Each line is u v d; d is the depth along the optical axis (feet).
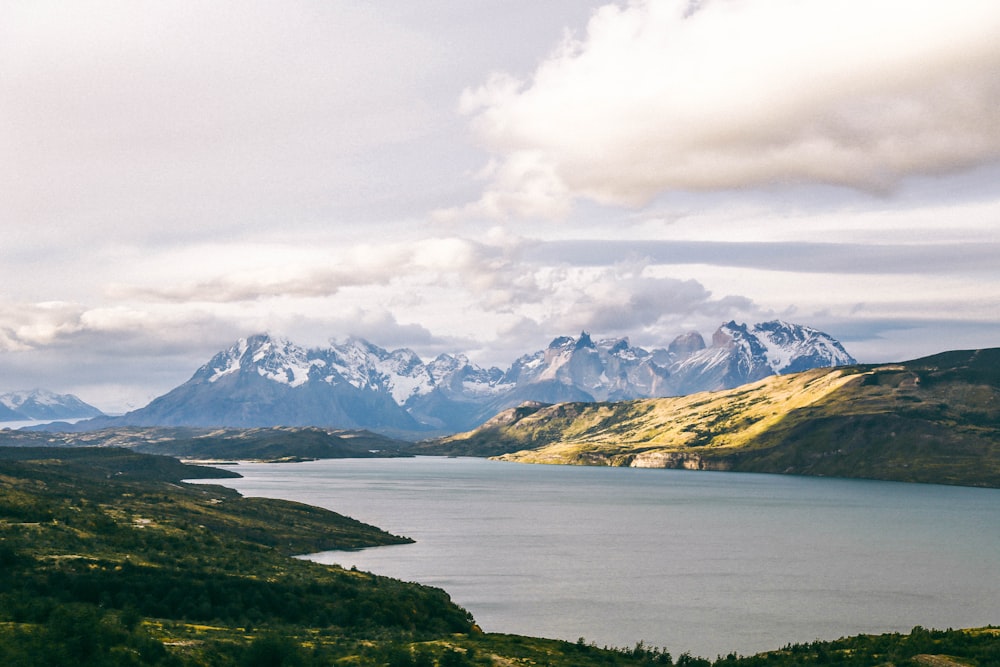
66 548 564.30
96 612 402.93
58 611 376.89
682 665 421.18
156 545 629.10
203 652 360.07
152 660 336.08
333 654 383.04
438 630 528.22
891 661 379.35
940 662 372.38
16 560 515.91
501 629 570.46
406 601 552.41
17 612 390.63
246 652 362.74
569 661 405.18
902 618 622.54
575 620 602.03
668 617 615.57
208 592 513.45
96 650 334.44
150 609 483.92
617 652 450.30
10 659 316.60
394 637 445.78
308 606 524.52
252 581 541.75
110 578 509.35
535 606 645.51
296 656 361.10
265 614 503.61
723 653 519.60
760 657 424.87
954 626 599.16
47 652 324.80
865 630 584.40
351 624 504.84
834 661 394.52
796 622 605.31
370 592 560.61
